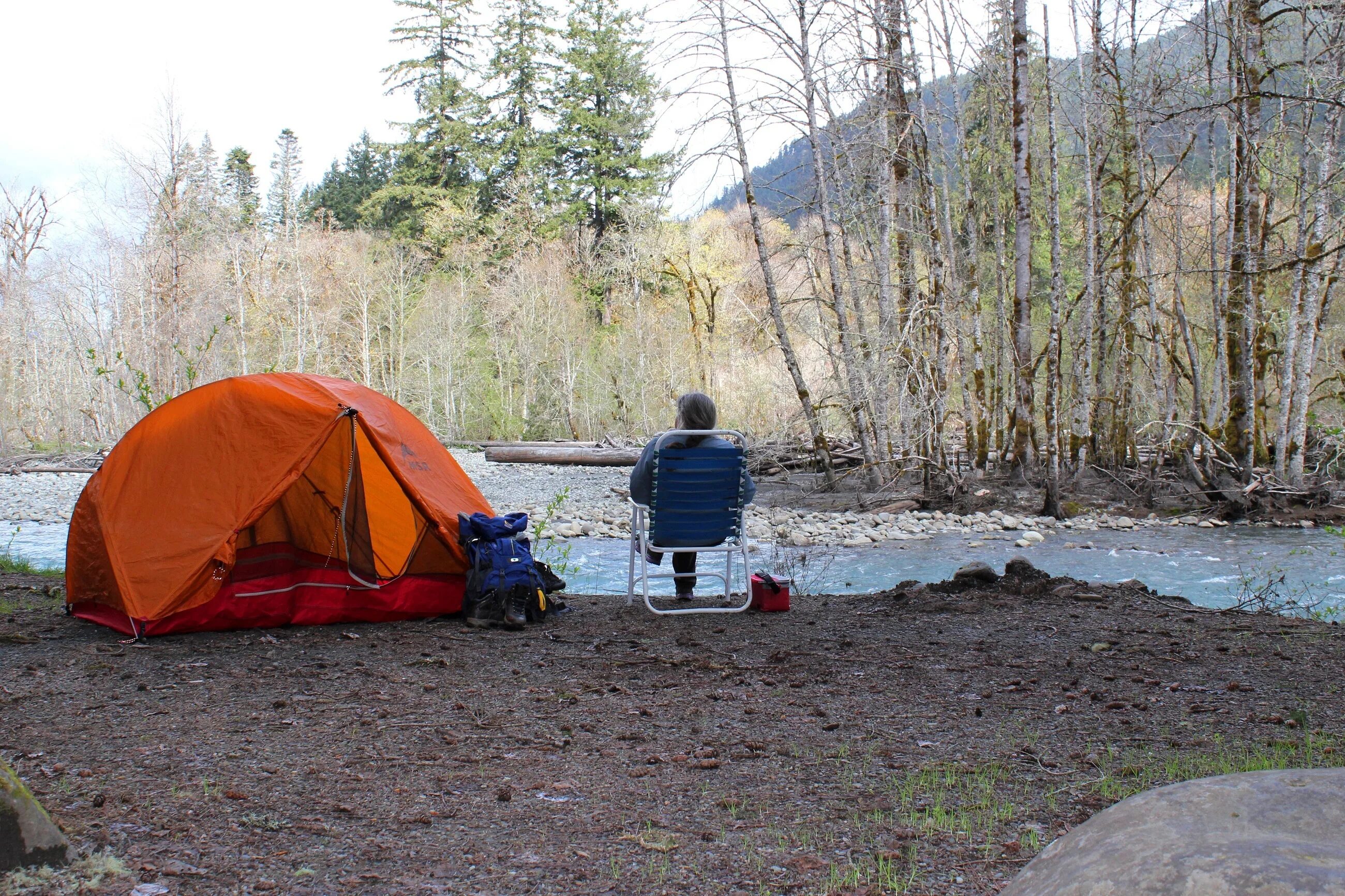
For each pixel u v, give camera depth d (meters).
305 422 6.23
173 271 36.53
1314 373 20.97
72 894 2.49
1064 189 24.27
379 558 6.80
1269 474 16.69
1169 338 21.06
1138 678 4.86
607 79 51.66
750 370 31.02
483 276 50.41
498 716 4.30
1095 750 3.74
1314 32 13.74
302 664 5.30
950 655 5.44
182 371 30.81
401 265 49.78
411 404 46.97
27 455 30.50
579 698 4.62
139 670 5.11
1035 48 18.42
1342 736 3.82
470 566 6.54
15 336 40.00
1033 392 18.09
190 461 6.25
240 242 48.16
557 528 14.09
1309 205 17.73
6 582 8.04
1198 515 15.95
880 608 6.91
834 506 17.81
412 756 3.75
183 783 3.40
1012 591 7.29
